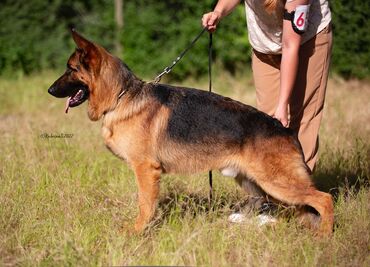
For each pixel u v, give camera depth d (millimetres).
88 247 6484
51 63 17406
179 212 7293
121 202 7914
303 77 7406
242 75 17219
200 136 6910
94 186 8555
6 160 9352
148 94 7031
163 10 16828
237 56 17172
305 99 7469
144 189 6980
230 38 17047
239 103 7035
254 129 6816
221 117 6898
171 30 16797
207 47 16984
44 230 6910
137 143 6930
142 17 16719
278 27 7332
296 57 6820
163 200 7965
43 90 15406
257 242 6617
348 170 9047
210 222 7207
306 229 7043
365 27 15930
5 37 17109
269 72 7836
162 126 6953
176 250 6102
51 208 7562
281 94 6891
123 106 6980
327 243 6625
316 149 7664
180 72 16984
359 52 16141
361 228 6910
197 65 17031
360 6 15820
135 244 6500
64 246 6223
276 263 6238
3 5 17062
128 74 7121
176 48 16812
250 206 7605
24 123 12242
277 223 7105
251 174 6879
